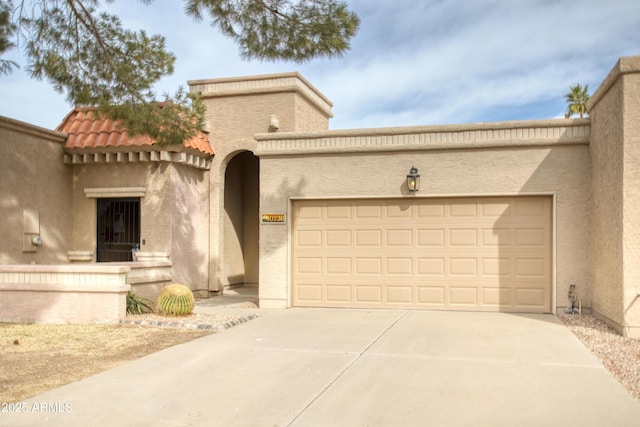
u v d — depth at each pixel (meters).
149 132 13.51
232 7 12.25
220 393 6.45
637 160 9.34
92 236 15.75
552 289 11.95
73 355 8.42
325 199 13.36
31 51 12.30
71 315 11.20
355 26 12.10
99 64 12.96
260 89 16.75
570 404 5.99
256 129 16.84
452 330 10.15
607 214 10.37
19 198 14.04
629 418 5.57
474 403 6.04
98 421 5.57
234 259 19.06
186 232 16.08
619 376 7.16
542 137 11.96
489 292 12.38
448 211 12.66
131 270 12.60
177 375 7.21
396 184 12.84
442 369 7.43
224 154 17.00
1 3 11.41
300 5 12.05
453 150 12.49
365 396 6.32
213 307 13.81
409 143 12.71
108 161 15.41
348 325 10.77
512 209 12.30
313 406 5.99
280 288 13.40
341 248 13.27
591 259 11.61
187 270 16.06
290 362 7.86
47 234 14.95
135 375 7.21
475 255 12.47
